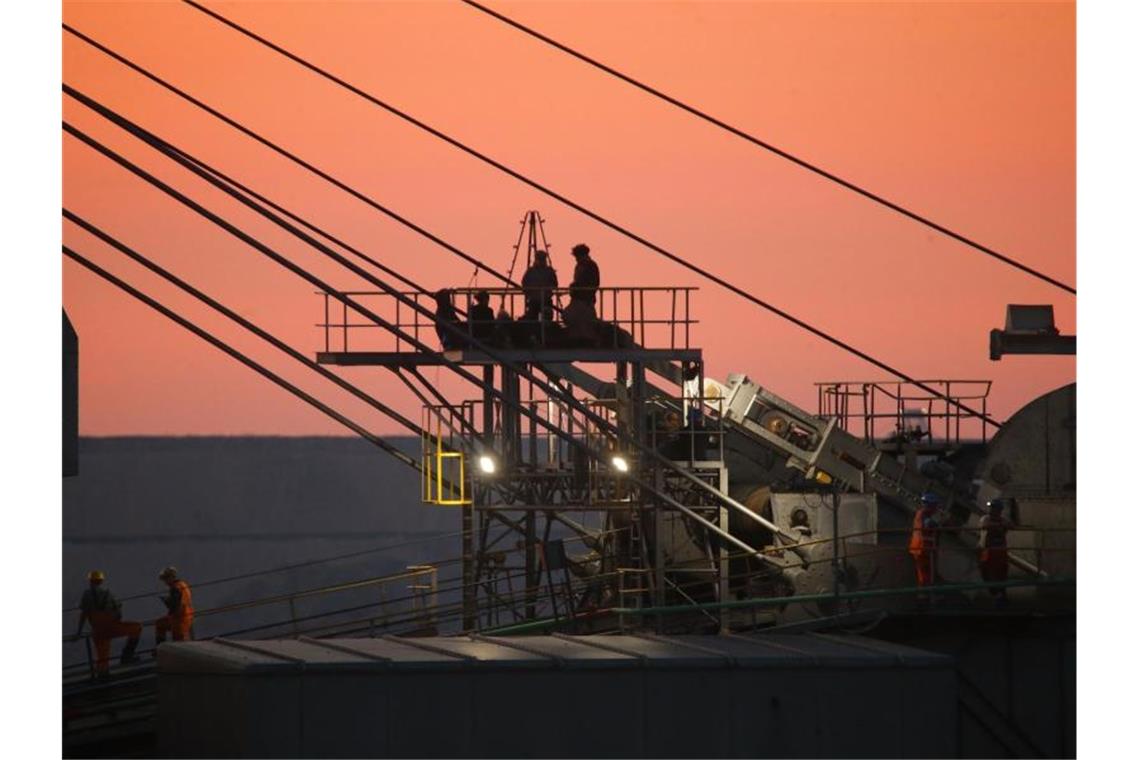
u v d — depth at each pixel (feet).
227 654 374.63
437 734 361.30
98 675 486.38
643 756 367.66
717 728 370.53
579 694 366.43
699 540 502.38
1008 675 431.43
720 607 420.77
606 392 523.29
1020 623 430.61
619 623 479.41
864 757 375.45
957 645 433.48
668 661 369.71
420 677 361.51
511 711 363.97
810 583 474.49
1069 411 478.18
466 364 493.36
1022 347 482.69
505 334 491.72
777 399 532.32
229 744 361.10
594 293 495.00
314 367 483.92
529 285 501.56
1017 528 433.48
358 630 488.02
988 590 434.30
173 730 387.34
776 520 481.87
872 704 376.68
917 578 450.71
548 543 490.90
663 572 476.13
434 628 494.59
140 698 466.29
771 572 469.16
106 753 440.45
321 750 356.79
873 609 430.61
